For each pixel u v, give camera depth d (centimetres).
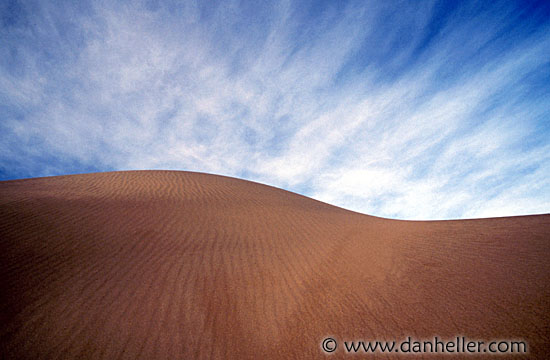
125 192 1019
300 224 877
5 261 405
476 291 361
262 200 1276
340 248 634
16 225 520
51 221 570
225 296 405
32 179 1216
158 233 620
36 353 275
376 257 548
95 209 708
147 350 293
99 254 480
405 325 320
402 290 398
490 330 285
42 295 354
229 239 651
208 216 827
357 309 365
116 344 297
